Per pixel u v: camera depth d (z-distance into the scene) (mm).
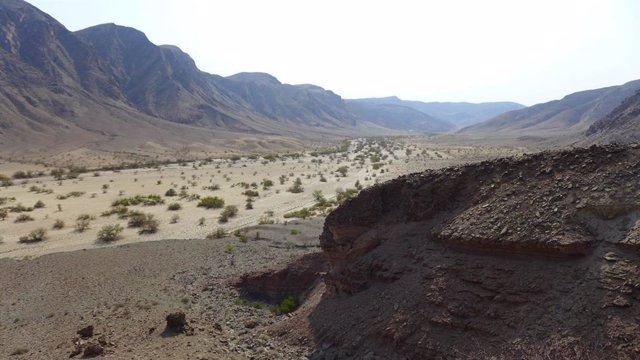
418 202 15461
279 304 20250
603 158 12641
